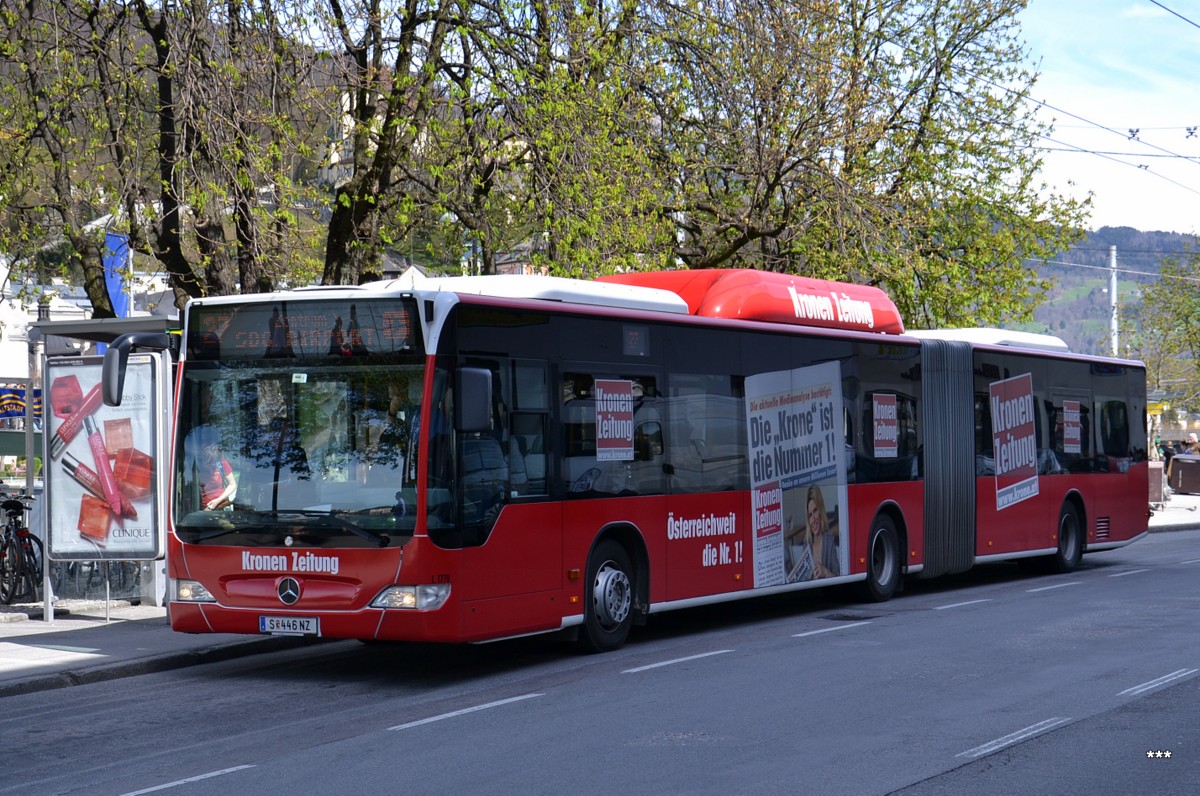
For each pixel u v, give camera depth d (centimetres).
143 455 1425
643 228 1962
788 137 2294
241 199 1630
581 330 1243
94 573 1577
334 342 1116
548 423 1195
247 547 1117
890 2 3094
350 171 1977
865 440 1677
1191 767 775
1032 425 2045
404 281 1235
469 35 1805
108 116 1822
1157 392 6488
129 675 1180
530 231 2023
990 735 864
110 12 1755
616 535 1292
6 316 3400
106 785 766
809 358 1580
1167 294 6525
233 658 1281
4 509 1606
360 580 1080
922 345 1805
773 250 2619
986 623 1448
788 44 2155
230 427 1141
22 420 2283
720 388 1428
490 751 832
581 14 1870
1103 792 719
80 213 2023
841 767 776
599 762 796
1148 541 2920
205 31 1636
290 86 1667
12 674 1120
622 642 1287
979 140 3191
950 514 1836
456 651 1309
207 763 818
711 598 1390
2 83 1938
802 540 1544
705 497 1391
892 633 1377
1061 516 2119
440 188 2008
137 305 2603
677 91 2136
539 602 1172
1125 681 1065
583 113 1858
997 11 3161
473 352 1121
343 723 941
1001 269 3188
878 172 3008
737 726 899
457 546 1086
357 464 1098
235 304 1148
